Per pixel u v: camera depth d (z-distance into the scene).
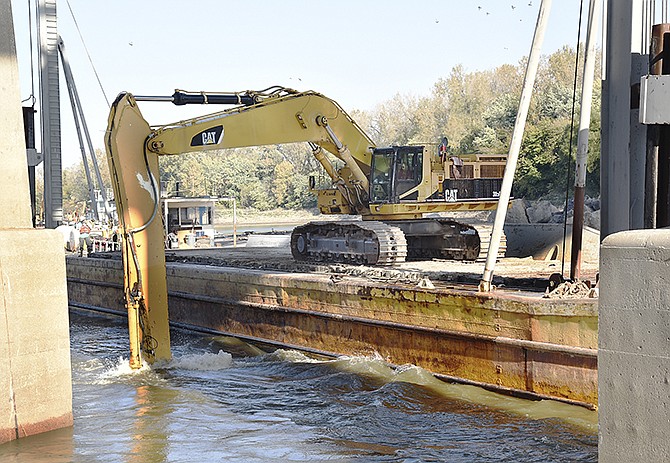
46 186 26.14
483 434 10.80
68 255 29.06
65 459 9.54
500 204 13.05
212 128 17.06
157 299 15.60
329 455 9.97
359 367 14.88
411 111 93.88
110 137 14.98
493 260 13.31
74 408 12.59
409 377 13.83
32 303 9.73
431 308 13.94
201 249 29.33
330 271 18.36
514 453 9.92
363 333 15.46
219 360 16.08
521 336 12.35
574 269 12.85
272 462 9.67
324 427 11.41
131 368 15.43
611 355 5.25
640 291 5.10
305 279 16.83
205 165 108.50
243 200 107.19
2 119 9.86
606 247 5.27
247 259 23.11
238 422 11.73
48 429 10.07
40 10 25.98
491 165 22.59
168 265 21.80
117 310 24.19
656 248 5.03
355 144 21.86
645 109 6.86
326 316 16.20
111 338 20.17
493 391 12.80
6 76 9.89
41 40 26.00
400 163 21.55
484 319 12.97
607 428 5.28
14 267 9.55
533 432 10.77
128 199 15.12
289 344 17.39
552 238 23.05
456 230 21.81
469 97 84.31
